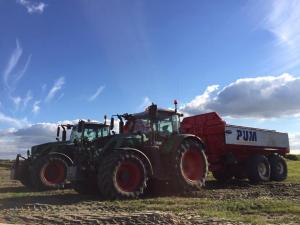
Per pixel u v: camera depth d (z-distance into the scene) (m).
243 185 15.52
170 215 8.07
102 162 11.18
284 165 17.94
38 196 12.30
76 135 16.09
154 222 7.72
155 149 12.20
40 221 7.92
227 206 9.62
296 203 10.12
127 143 11.86
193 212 8.91
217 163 16.36
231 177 17.28
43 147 15.97
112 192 10.88
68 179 12.33
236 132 16.39
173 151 12.22
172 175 12.22
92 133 15.91
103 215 8.43
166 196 11.93
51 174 14.82
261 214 8.72
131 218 7.93
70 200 11.16
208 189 13.95
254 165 16.39
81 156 12.48
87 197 11.88
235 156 16.52
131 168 11.29
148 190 12.64
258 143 17.23
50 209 9.48
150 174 11.62
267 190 13.43
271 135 18.05
